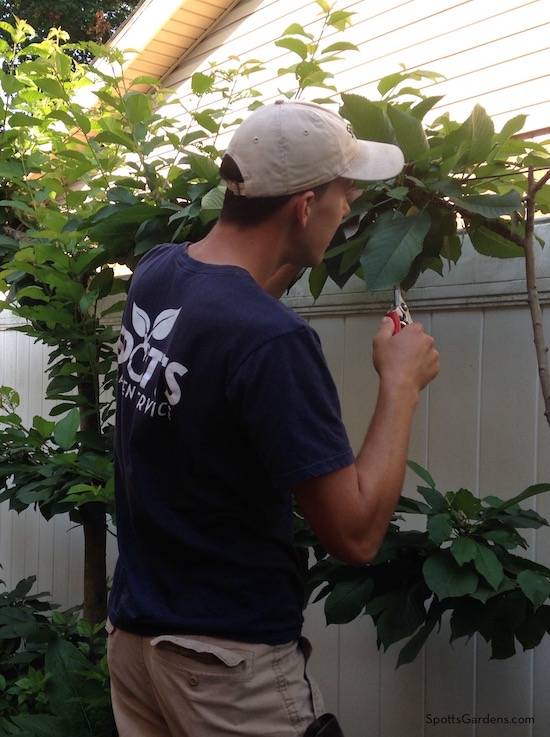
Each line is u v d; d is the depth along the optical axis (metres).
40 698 2.50
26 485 2.70
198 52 5.16
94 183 2.77
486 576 1.60
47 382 3.80
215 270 1.25
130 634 1.33
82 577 3.53
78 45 2.86
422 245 1.77
